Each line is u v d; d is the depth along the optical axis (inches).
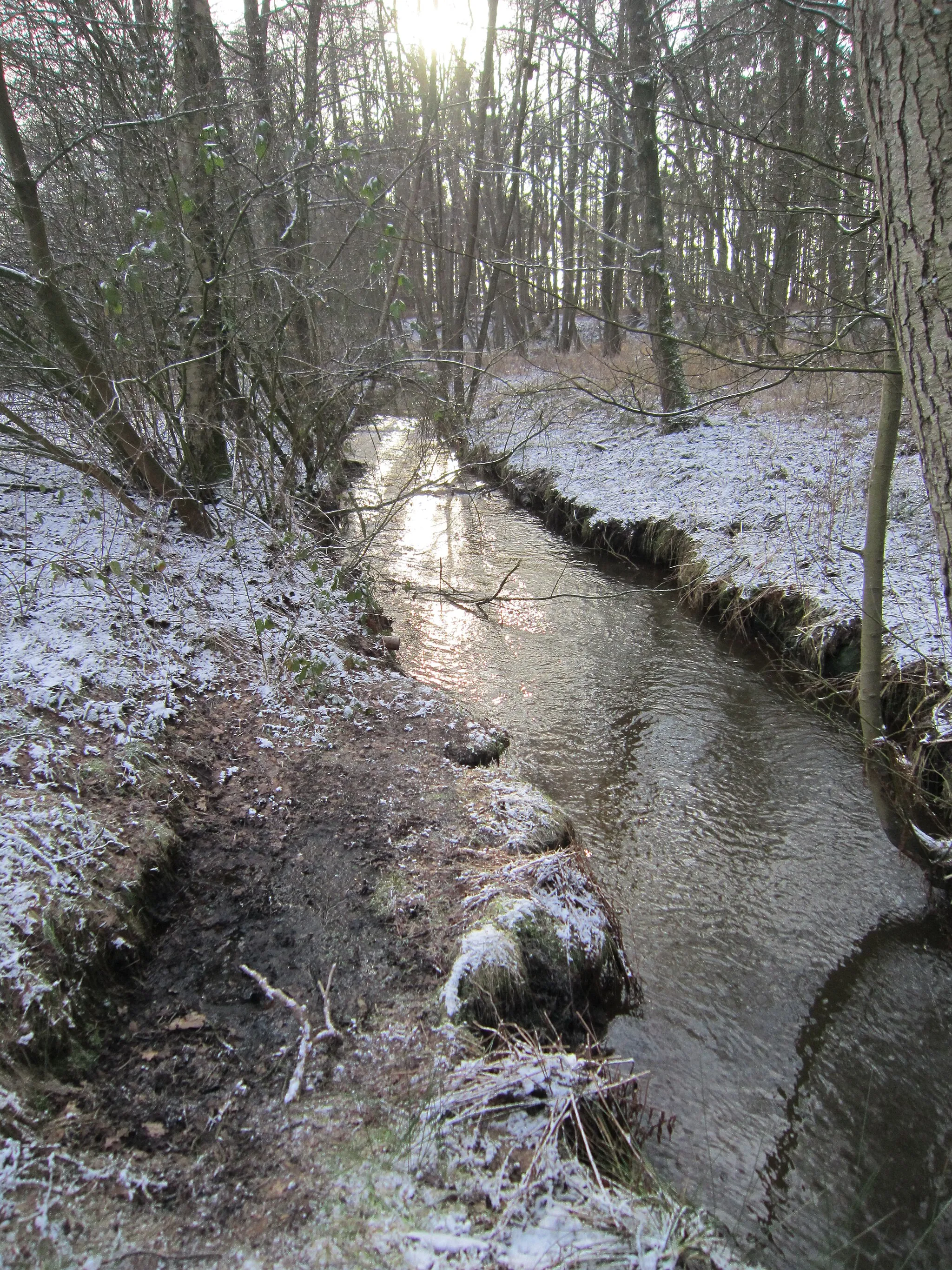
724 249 420.5
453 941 122.6
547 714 238.1
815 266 252.7
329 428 289.0
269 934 125.0
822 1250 101.4
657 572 364.2
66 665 164.2
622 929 155.3
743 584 299.4
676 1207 89.0
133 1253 76.1
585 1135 96.1
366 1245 79.0
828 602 259.3
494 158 708.0
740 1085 124.7
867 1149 116.5
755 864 176.9
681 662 277.3
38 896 110.0
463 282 556.7
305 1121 94.3
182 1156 88.9
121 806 137.5
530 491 476.4
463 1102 96.3
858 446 378.9
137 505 239.0
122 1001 110.3
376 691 200.7
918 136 62.9
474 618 304.2
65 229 243.6
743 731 232.1
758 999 141.9
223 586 220.7
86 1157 86.3
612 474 446.3
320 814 152.6
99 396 207.8
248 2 327.6
